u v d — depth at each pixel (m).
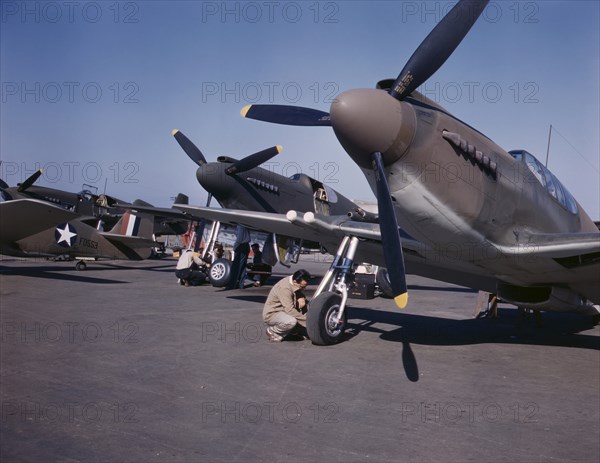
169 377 4.12
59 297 9.25
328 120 5.32
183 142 11.51
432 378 4.31
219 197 10.64
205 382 4.00
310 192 11.62
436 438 2.92
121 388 3.78
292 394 3.75
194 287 11.88
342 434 2.95
